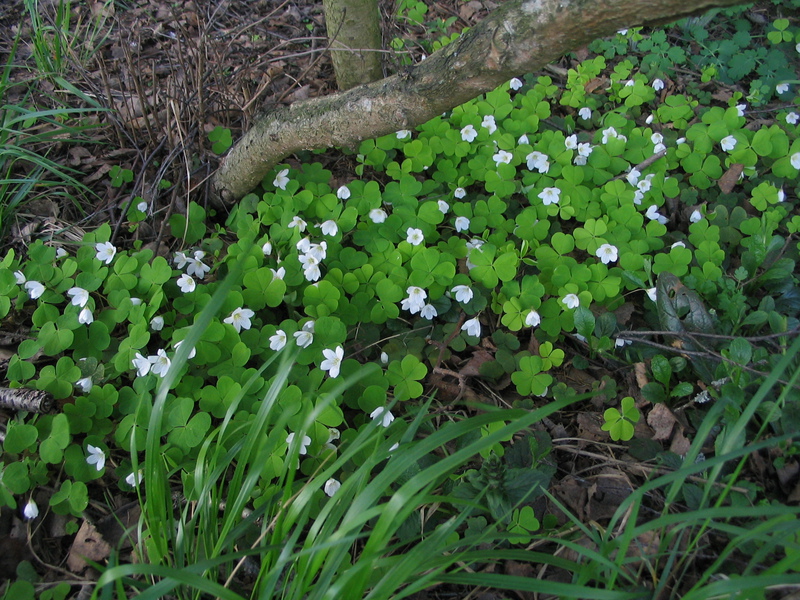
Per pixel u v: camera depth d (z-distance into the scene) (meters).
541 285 0.68
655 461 0.58
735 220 0.76
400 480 0.56
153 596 0.39
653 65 0.96
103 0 1.01
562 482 0.58
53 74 0.82
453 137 0.82
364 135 0.65
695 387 0.62
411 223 0.74
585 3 0.48
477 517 0.54
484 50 0.54
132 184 0.79
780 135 0.81
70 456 0.56
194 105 0.82
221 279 0.70
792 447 0.55
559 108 0.93
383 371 0.64
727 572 0.51
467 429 0.42
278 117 0.68
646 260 0.68
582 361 0.66
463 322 0.69
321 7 1.05
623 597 0.40
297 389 0.59
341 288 0.68
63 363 0.59
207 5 0.98
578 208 0.76
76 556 0.53
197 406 0.60
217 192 0.78
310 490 0.43
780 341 0.61
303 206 0.74
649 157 0.82
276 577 0.42
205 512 0.48
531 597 0.51
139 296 0.67
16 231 0.73
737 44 1.01
